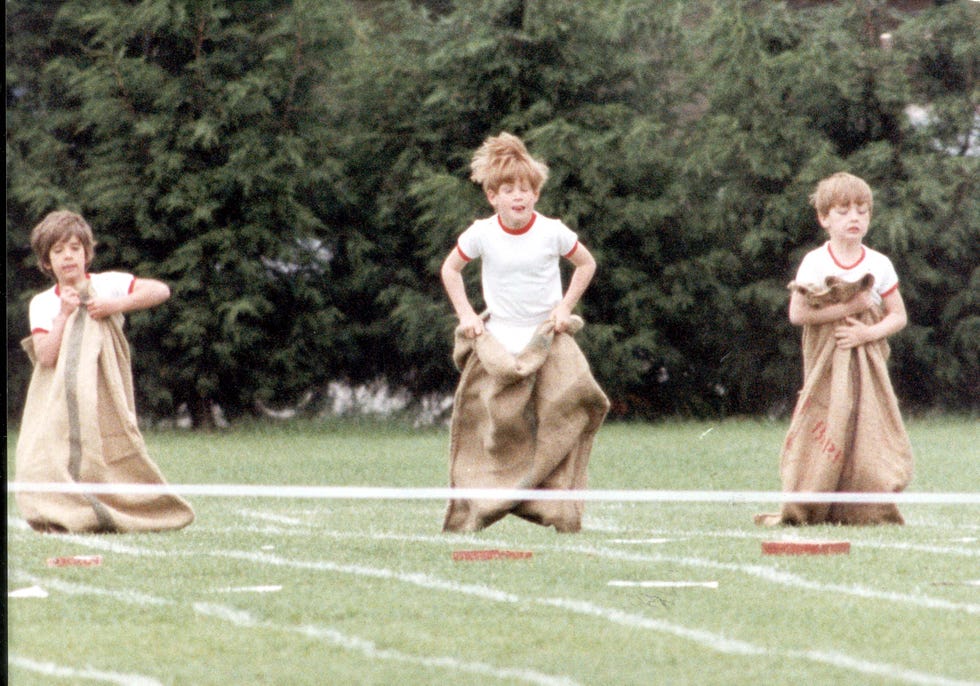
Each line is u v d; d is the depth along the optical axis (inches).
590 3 1913.1
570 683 407.8
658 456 1331.2
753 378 1995.6
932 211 1900.8
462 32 1943.9
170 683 409.7
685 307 1925.4
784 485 837.8
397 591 559.8
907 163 1883.6
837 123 1968.5
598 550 687.7
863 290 833.5
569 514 772.0
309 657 441.4
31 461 776.9
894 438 842.2
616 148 1914.4
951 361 1952.5
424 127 1958.7
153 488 775.1
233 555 670.5
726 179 1940.2
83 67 1945.1
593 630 480.4
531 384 775.1
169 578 597.0
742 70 1898.4
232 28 1884.8
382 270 1988.2
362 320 2015.3
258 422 1972.2
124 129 1879.9
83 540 732.0
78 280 792.9
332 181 1932.8
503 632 477.7
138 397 1921.8
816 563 636.1
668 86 1995.6
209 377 1905.8
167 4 1836.9
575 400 773.3
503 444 780.6
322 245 1973.4
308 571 615.2
